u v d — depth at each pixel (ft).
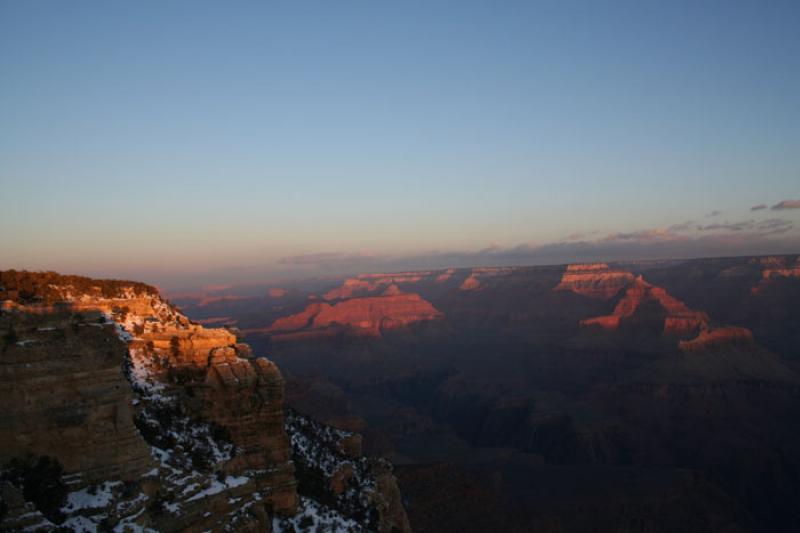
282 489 108.68
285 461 111.14
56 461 76.43
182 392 106.83
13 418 74.49
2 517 67.26
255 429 108.88
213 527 87.51
